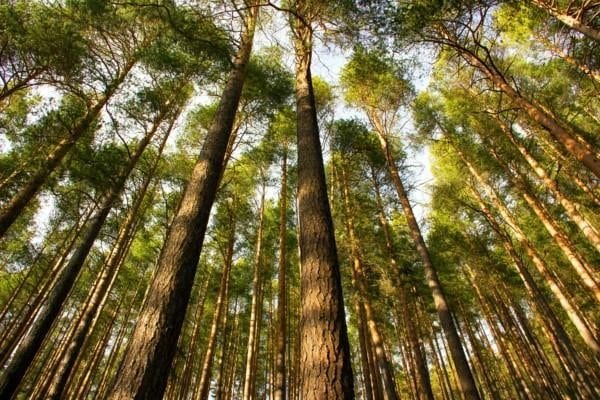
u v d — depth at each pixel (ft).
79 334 22.94
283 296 34.14
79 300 52.24
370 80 35.99
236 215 42.96
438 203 44.60
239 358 71.46
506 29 29.63
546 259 45.68
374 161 38.99
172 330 8.91
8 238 43.09
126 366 8.07
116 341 50.24
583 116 38.86
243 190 42.27
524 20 28.78
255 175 42.91
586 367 48.06
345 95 40.57
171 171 36.32
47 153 25.12
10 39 22.44
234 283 57.11
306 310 8.80
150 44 25.62
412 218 31.42
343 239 34.50
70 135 24.68
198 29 18.69
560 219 42.06
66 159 26.48
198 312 52.21
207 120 35.19
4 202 30.12
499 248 50.88
